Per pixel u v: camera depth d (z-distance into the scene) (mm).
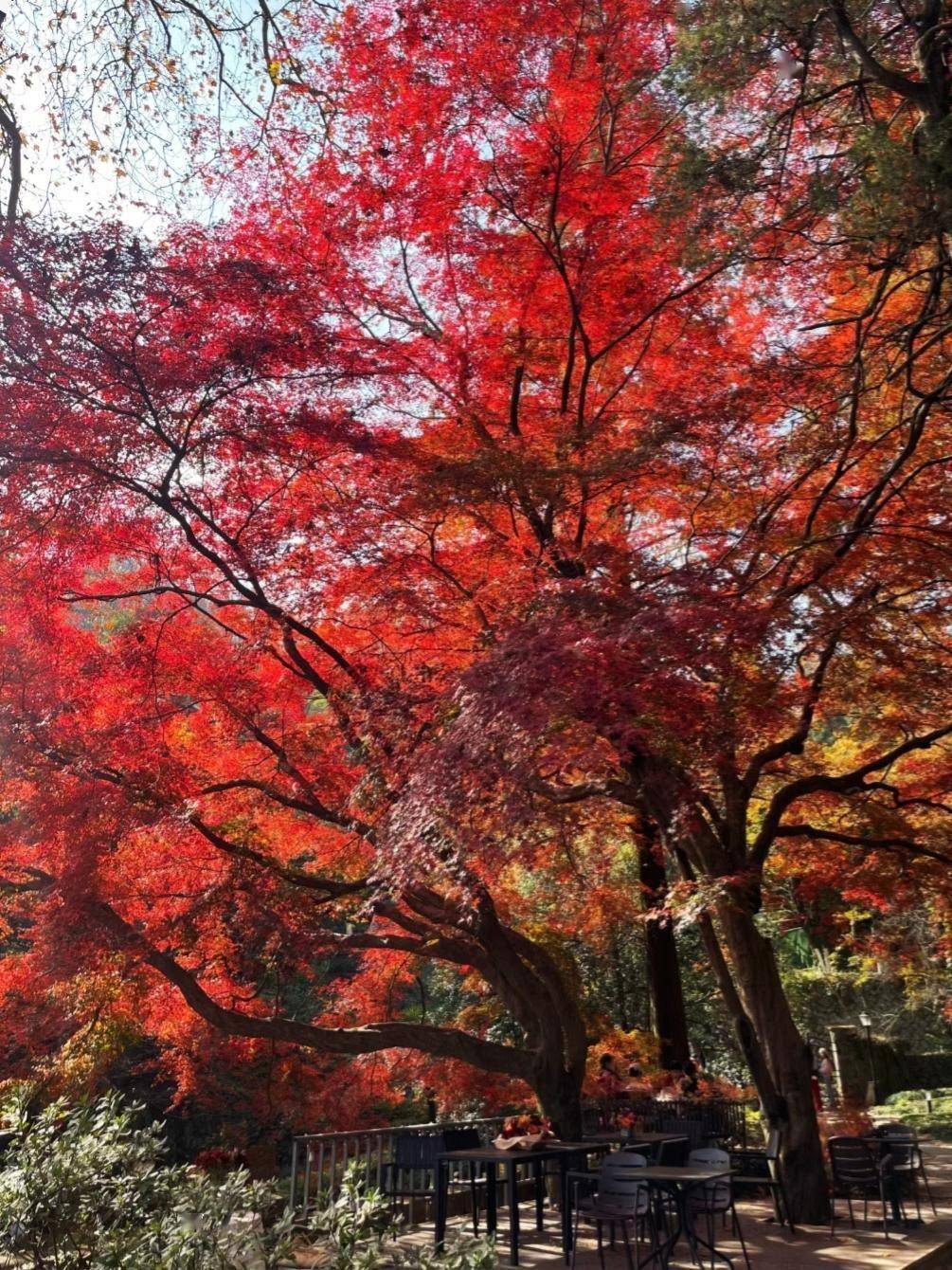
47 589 13328
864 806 15219
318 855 16312
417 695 12234
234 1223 5918
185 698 14414
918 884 15156
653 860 19406
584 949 26484
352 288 14328
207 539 13883
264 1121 19438
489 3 13539
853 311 14703
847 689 13906
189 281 12070
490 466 12211
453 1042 14828
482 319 14977
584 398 14336
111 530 13266
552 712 8852
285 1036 14586
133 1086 24250
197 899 13867
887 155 10234
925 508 13117
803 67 11523
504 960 14672
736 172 11805
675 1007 19781
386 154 13555
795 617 11320
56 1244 6398
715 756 11172
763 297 14430
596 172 14414
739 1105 18266
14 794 13578
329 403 13086
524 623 10656
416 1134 13398
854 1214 13641
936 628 13898
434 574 13453
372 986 18984
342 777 14359
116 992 14469
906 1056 34469
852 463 13070
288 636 13820
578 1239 12133
